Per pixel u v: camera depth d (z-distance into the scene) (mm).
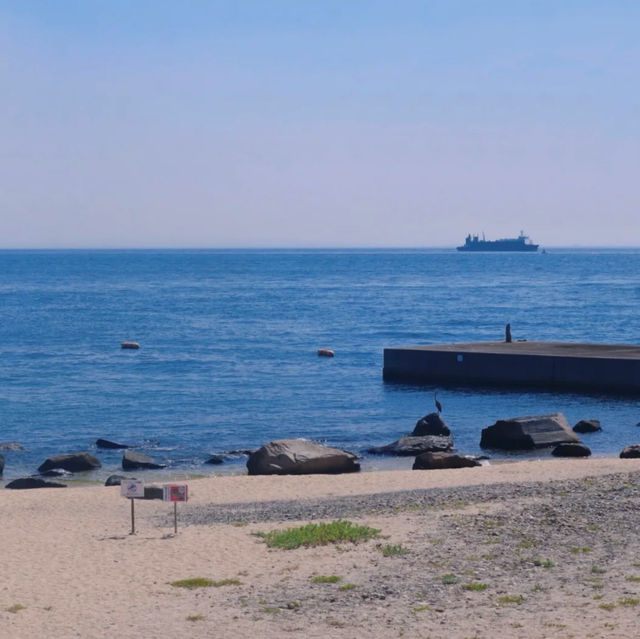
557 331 93250
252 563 19125
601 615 14445
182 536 21828
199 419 47875
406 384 58156
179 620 15375
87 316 112812
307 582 17438
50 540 21859
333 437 43375
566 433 39750
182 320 107562
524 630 13930
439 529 21391
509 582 16750
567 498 24391
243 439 43094
